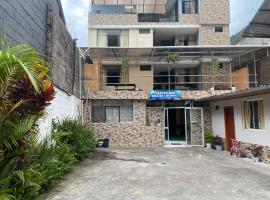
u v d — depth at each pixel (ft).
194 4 86.48
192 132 59.41
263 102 39.45
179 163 37.24
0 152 15.49
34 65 16.69
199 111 59.98
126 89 63.16
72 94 48.06
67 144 33.24
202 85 73.92
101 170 31.94
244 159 41.09
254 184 26.02
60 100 39.78
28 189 18.28
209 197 21.85
